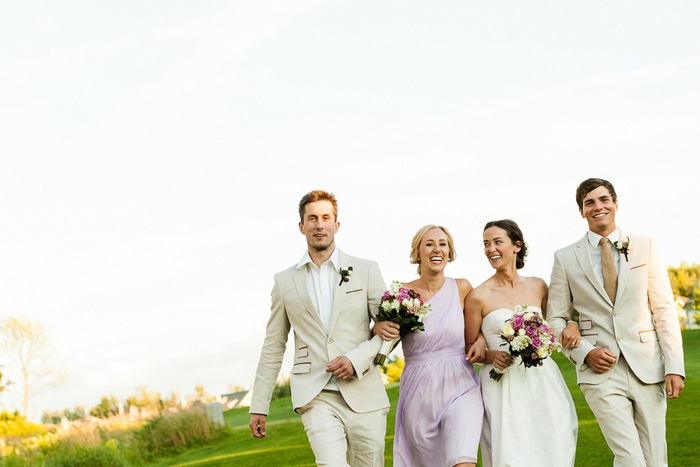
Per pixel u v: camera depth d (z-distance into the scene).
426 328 6.31
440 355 6.30
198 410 15.90
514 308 6.33
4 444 15.04
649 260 6.12
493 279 6.54
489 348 6.33
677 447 9.45
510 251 6.43
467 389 6.18
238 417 18.44
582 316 6.23
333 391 5.87
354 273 6.09
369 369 5.87
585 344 6.08
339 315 5.95
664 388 6.09
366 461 5.90
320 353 5.91
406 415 6.36
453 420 6.00
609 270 6.14
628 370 6.01
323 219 6.04
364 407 5.84
